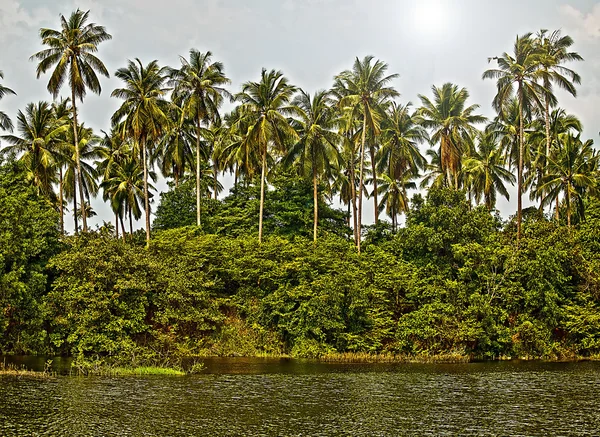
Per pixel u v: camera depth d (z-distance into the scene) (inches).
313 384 1184.2
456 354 1683.1
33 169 2086.6
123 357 1433.3
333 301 1752.0
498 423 842.2
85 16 1963.6
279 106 2065.7
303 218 2373.3
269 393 1070.4
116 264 1587.1
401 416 884.0
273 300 1838.1
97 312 1494.8
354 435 771.4
